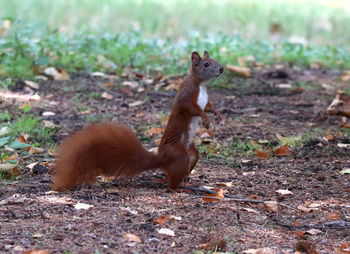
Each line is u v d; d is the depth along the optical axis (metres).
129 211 7.72
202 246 6.80
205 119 8.64
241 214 7.96
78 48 16.61
